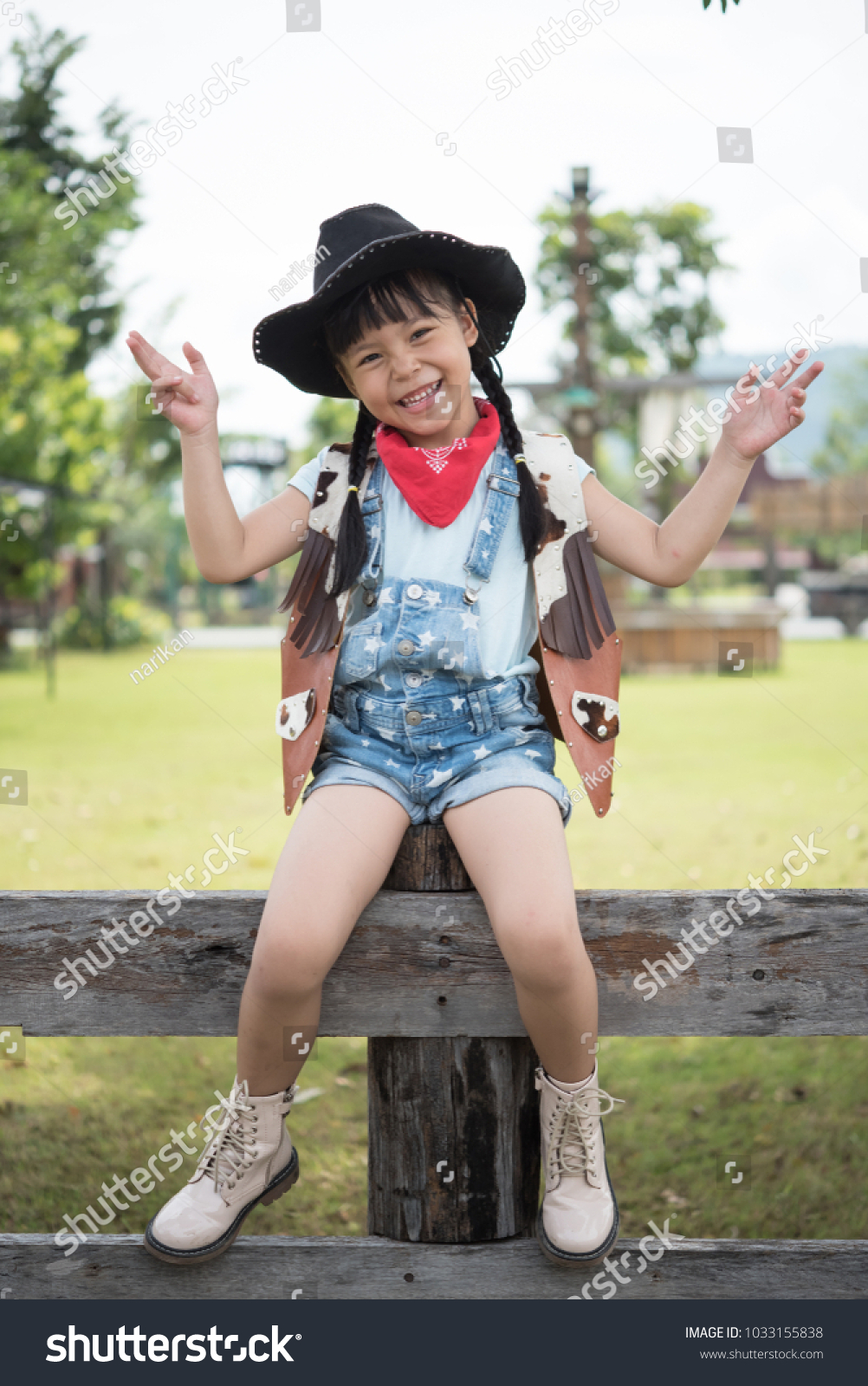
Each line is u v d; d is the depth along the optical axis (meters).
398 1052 1.51
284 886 1.41
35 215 10.32
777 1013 1.51
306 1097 2.43
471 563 1.56
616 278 15.02
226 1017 1.52
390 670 1.55
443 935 1.49
